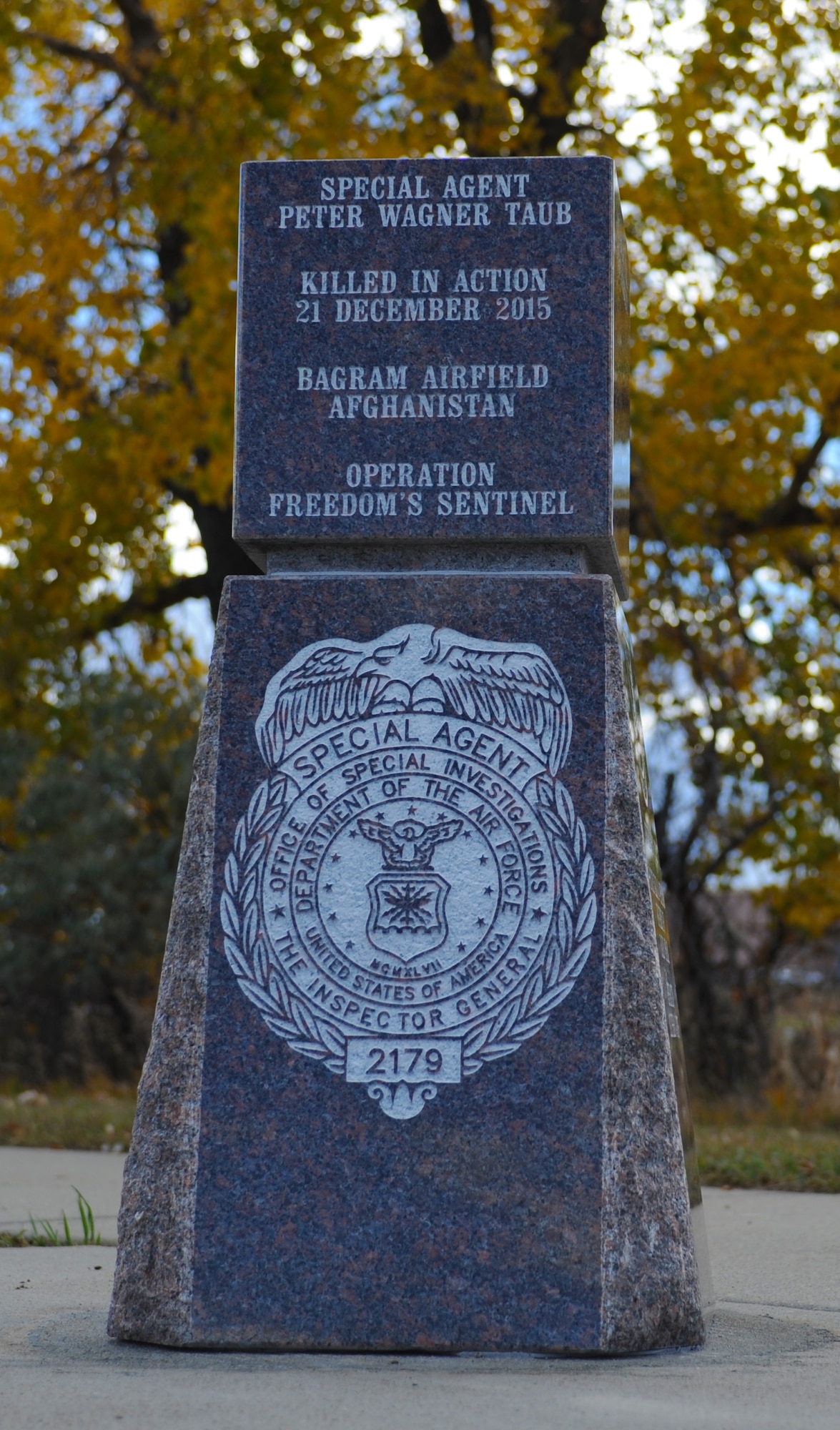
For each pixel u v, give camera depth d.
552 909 3.69
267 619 3.91
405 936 3.71
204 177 11.53
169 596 14.92
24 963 12.34
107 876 12.50
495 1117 3.57
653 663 12.44
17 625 13.88
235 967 3.72
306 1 11.38
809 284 11.09
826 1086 10.23
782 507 13.04
